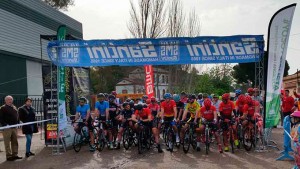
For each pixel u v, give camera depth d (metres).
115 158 8.78
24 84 21.19
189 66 27.06
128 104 10.10
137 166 7.73
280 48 9.02
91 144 9.97
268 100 9.22
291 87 26.83
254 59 9.41
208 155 8.88
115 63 9.82
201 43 9.52
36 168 7.82
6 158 8.86
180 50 9.62
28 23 21.75
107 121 9.98
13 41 19.97
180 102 10.01
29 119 9.39
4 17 19.14
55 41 9.84
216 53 9.49
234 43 9.41
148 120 9.65
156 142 9.53
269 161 7.96
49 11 24.59
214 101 12.14
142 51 9.73
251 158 8.36
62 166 7.96
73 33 28.45
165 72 30.19
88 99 13.05
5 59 19.30
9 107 8.86
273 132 13.58
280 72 9.11
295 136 6.32
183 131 9.35
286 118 8.11
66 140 10.49
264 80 9.45
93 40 9.81
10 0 19.78
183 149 9.28
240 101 10.08
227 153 9.12
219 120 9.65
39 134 14.75
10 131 8.80
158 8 22.31
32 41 22.16
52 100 10.65
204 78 35.78
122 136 11.09
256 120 9.63
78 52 9.88
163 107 9.69
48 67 10.78
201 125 9.30
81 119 10.02
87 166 7.88
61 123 9.98
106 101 10.25
